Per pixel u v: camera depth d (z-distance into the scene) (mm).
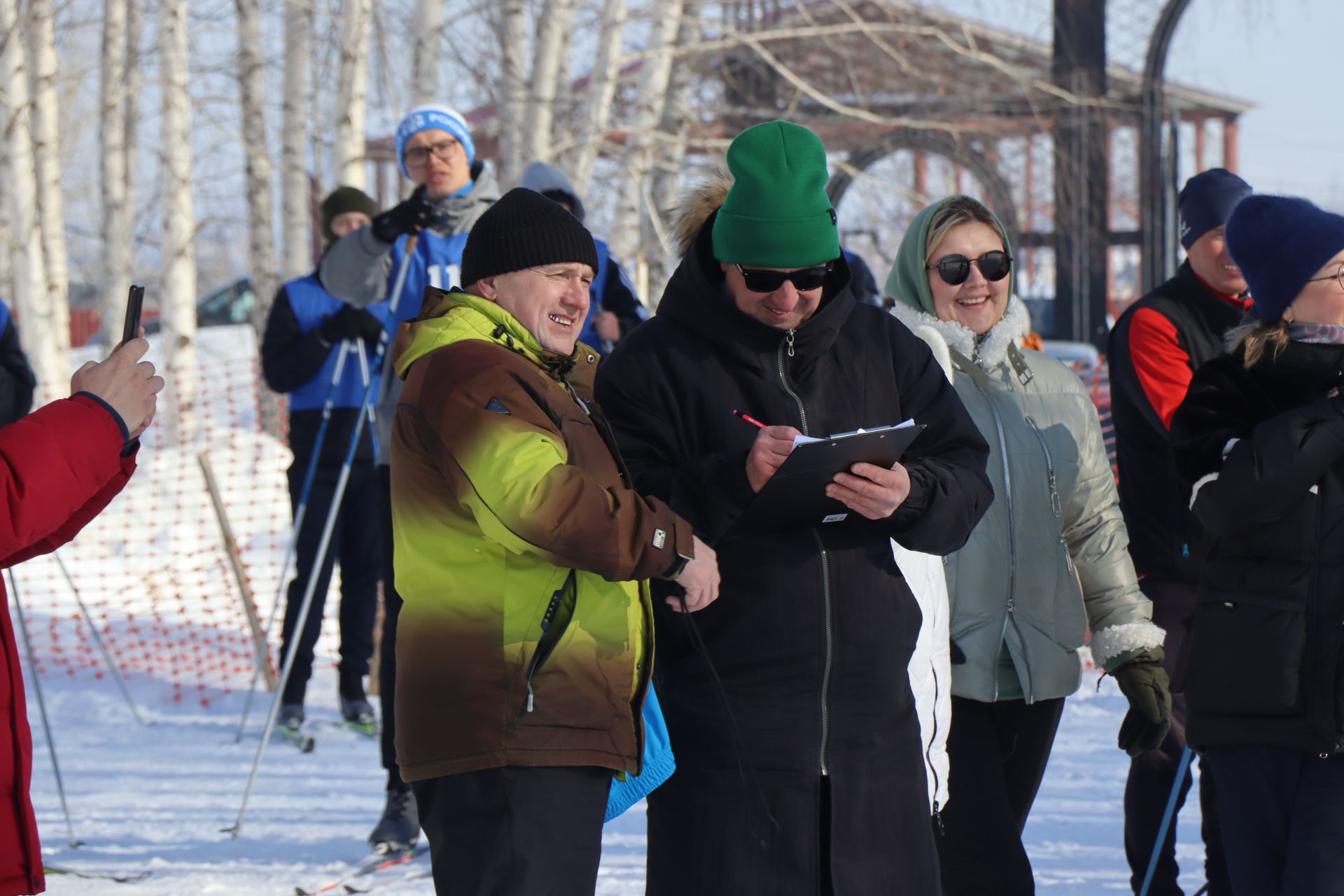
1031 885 6344
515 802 5055
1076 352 40125
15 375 11070
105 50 32156
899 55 28000
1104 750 12141
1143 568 8117
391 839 9125
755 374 5578
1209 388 6316
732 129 29422
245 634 17281
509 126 21547
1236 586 6059
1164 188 42031
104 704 14609
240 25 29844
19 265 26141
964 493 5621
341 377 13469
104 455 4594
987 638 6488
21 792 4707
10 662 4703
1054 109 37500
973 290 6891
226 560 20219
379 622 15148
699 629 5484
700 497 5312
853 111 26922
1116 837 9531
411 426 5211
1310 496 5867
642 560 4996
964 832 6348
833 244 5488
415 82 22750
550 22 21609
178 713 14383
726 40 25062
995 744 6488
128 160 35562
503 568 5090
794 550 5430
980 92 34875
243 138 30297
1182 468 6301
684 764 5477
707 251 5758
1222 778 6160
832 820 5344
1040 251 44812
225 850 9438
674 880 5465
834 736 5391
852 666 5430
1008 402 6762
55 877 8758
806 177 5477
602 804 5254
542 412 5137
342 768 12055
